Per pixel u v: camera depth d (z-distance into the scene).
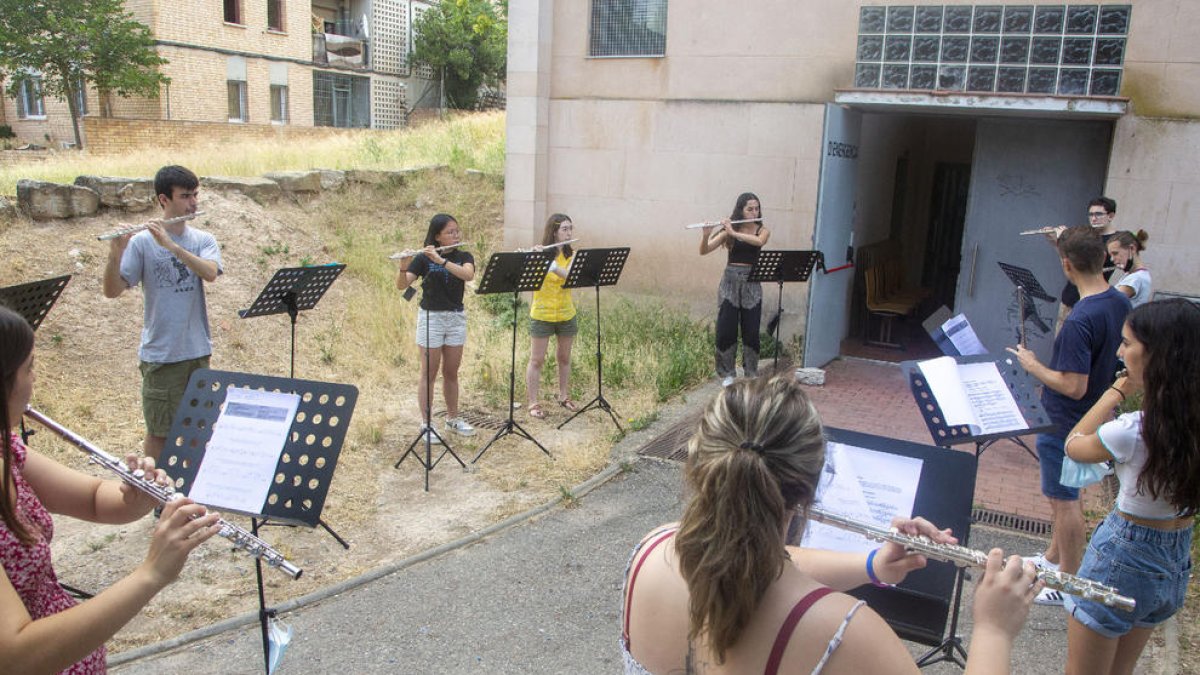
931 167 11.93
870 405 7.52
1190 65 7.04
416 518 5.14
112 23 17.27
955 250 12.00
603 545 4.86
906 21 8.01
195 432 3.01
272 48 21.44
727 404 1.60
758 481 1.47
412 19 26.36
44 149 18.23
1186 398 2.55
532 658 3.79
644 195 9.45
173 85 19.09
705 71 8.94
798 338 8.99
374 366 7.91
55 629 1.67
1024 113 7.69
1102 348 3.88
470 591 4.34
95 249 7.75
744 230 7.52
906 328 10.49
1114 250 5.95
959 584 3.22
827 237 8.08
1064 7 7.35
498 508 5.29
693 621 1.51
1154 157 7.23
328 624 4.01
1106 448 2.79
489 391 7.45
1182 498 2.61
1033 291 6.74
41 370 6.50
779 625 1.46
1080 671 2.92
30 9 16.70
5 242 7.42
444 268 5.95
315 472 2.93
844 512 2.63
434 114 26.41
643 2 9.11
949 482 2.62
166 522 1.84
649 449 6.29
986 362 3.70
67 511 2.19
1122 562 2.76
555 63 9.59
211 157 11.91
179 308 4.77
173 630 3.91
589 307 9.78
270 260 8.98
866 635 1.43
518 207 9.88
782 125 8.70
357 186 11.09
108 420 6.23
